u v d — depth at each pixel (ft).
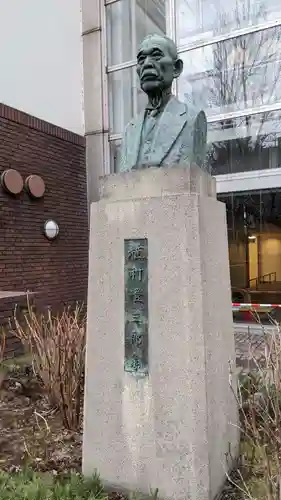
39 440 11.93
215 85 28.63
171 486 8.77
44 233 28.40
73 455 11.05
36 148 28.14
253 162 27.32
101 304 9.45
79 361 13.19
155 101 10.05
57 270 29.45
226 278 10.25
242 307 27.02
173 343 8.69
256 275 27.55
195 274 8.54
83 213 32.55
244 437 11.10
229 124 28.12
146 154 9.80
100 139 32.63
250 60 27.50
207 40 28.81
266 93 26.99
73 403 12.80
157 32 30.71
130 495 8.76
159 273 8.80
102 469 9.48
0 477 9.25
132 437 9.13
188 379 8.55
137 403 9.05
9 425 13.03
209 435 8.64
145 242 8.93
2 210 25.26
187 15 29.66
